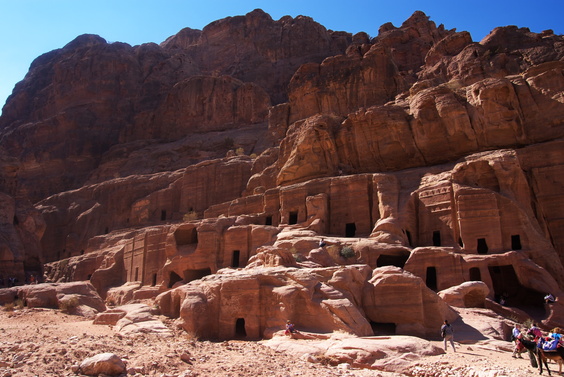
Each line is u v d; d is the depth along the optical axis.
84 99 99.88
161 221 58.78
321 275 23.23
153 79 101.38
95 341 17.27
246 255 35.81
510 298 29.38
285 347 18.14
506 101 36.88
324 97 62.00
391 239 31.23
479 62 59.69
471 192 31.11
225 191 56.41
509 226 29.86
